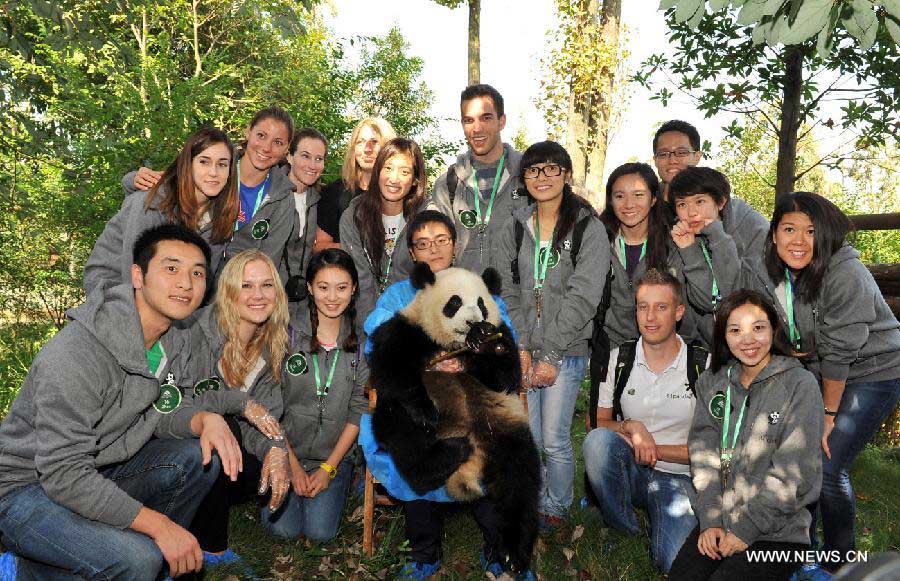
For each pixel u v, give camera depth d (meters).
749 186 15.71
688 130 5.43
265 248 5.12
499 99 5.04
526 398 4.57
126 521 3.15
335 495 4.43
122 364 3.28
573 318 4.46
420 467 3.82
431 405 3.91
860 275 3.93
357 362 4.53
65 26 9.06
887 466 6.00
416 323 4.12
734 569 3.60
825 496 4.05
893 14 2.48
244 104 11.48
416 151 5.04
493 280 4.44
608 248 4.63
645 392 4.43
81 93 8.61
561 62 12.37
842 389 4.07
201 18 13.41
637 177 4.53
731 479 3.84
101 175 8.24
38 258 9.48
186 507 3.57
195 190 4.47
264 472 3.88
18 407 3.26
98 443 3.34
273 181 5.08
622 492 4.32
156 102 8.45
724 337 3.92
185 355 3.75
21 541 3.16
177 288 3.34
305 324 4.48
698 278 4.46
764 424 3.75
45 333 9.10
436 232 4.53
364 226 5.06
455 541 4.41
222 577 3.88
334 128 10.41
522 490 3.88
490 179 5.16
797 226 3.98
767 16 2.88
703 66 7.93
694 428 4.07
